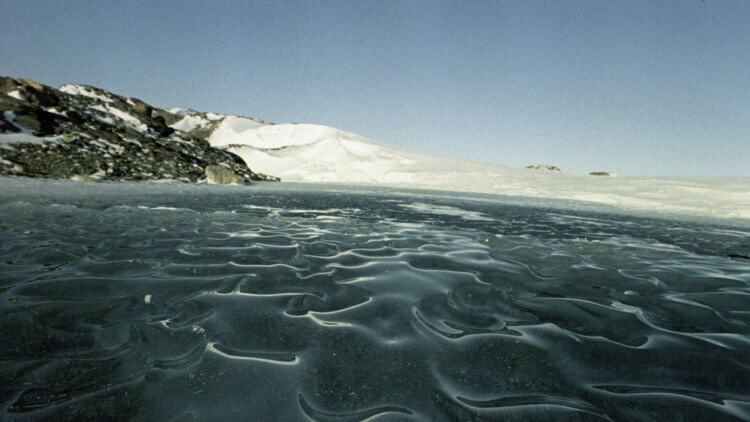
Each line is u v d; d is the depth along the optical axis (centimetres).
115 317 150
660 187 1158
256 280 202
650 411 104
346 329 147
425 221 486
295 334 142
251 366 119
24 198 525
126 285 187
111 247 265
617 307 184
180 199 624
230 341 134
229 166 1480
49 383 106
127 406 98
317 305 171
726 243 411
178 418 95
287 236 332
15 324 140
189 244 284
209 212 481
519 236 394
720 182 1199
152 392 104
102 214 421
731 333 157
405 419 98
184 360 120
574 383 117
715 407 107
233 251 266
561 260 284
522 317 167
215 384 109
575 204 918
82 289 179
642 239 415
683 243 400
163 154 1257
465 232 404
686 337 152
